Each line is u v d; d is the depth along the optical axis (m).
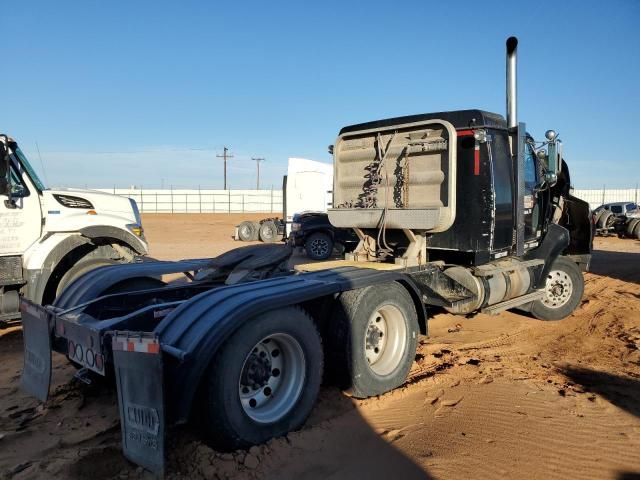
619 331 7.07
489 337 6.79
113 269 5.35
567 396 4.66
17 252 6.63
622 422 4.12
